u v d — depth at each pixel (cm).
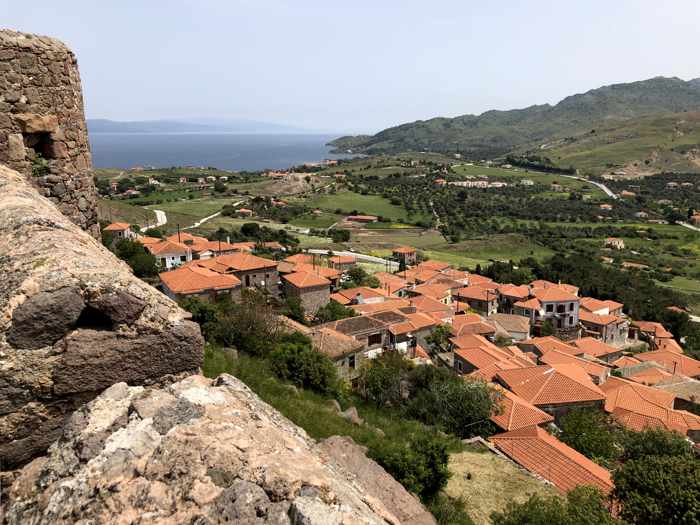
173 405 320
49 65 743
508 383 3291
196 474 274
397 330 4331
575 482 1753
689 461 1374
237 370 1406
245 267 5634
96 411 317
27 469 311
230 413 329
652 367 4734
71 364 334
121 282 357
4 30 705
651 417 3038
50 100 747
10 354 317
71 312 332
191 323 380
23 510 285
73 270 350
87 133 873
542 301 6719
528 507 1173
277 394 1380
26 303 321
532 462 1892
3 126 700
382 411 2222
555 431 2480
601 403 3083
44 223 447
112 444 291
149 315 361
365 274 7375
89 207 865
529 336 5944
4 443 321
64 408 341
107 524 255
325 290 5522
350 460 1062
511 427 2355
